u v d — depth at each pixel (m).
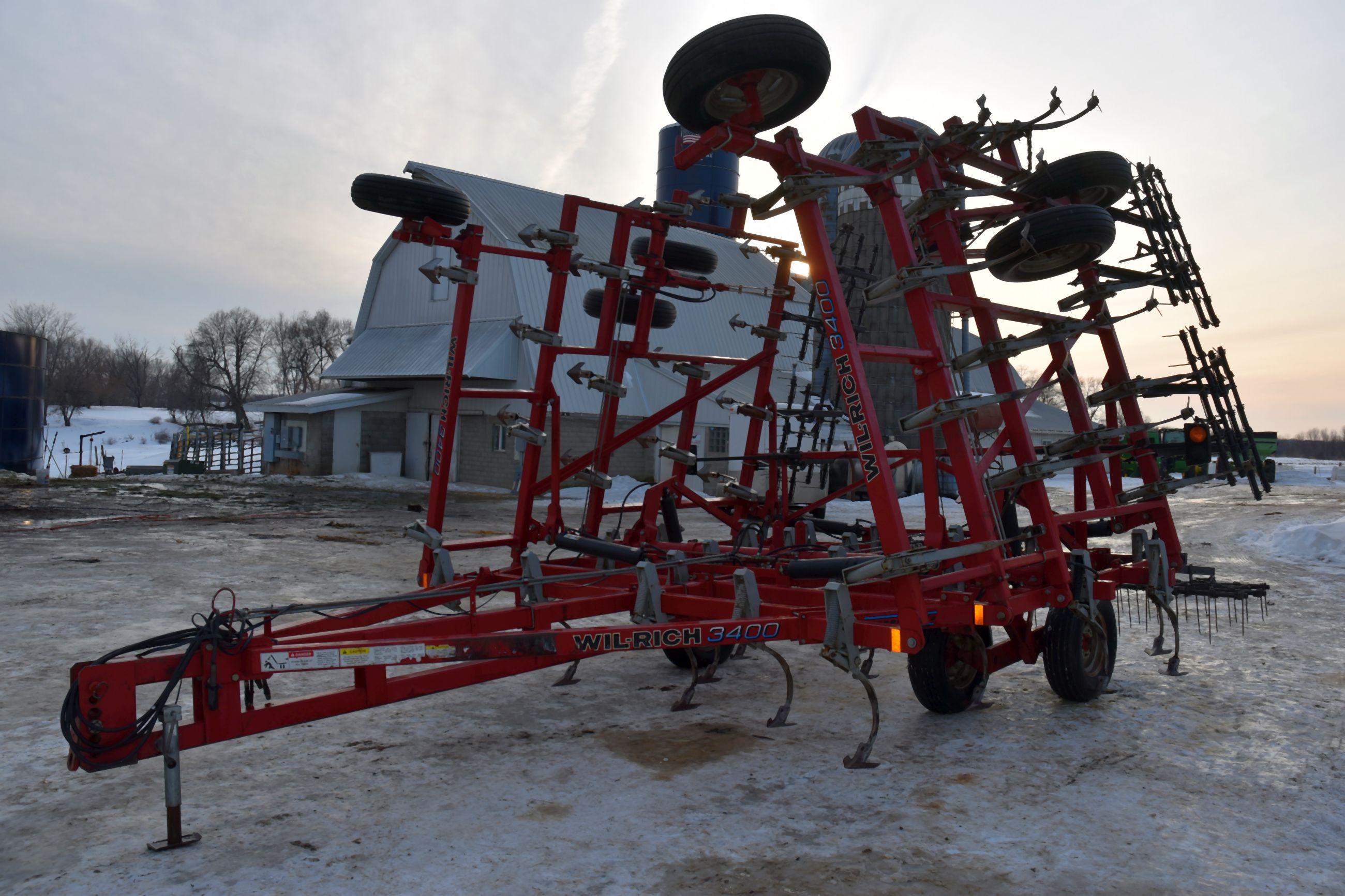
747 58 4.38
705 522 18.94
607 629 4.26
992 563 4.93
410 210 6.14
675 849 3.50
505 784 4.20
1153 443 6.78
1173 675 6.44
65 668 6.16
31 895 3.09
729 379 7.89
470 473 27.28
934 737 4.96
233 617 3.68
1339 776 4.35
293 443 29.59
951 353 5.34
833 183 4.57
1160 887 3.20
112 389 107.00
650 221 7.39
